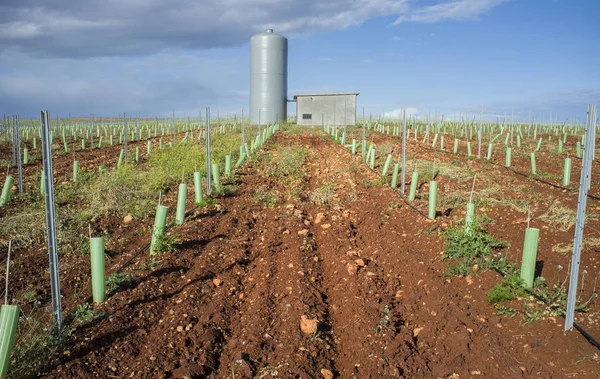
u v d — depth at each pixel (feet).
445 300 19.22
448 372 14.87
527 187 42.11
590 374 14.02
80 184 45.06
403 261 24.27
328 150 82.74
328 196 40.27
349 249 26.84
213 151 69.10
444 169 52.24
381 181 46.78
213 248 26.61
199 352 15.98
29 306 19.93
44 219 31.86
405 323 18.28
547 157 67.51
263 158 66.80
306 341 16.58
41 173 53.36
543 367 14.76
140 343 16.53
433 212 31.04
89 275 23.65
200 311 18.92
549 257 23.25
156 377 14.48
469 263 22.40
